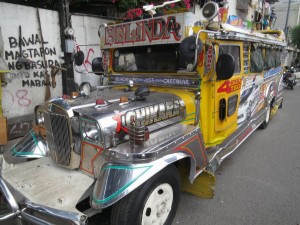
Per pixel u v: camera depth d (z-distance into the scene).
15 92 5.62
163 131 2.77
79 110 2.58
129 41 3.68
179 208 3.29
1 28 5.23
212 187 2.99
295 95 12.95
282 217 3.14
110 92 3.53
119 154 2.27
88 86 3.23
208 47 3.13
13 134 5.34
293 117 8.08
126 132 2.52
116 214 2.31
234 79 3.94
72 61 6.29
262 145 5.58
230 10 13.44
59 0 5.96
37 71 5.92
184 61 2.95
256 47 4.79
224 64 2.99
